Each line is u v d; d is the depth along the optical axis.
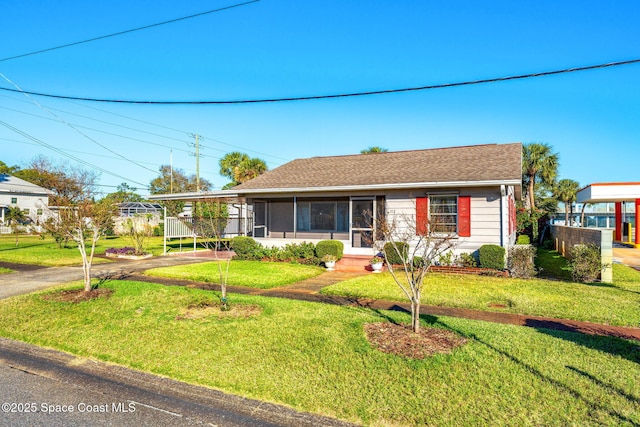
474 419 3.80
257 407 4.20
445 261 12.89
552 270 13.68
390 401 4.17
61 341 6.28
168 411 4.14
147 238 28.67
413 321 6.15
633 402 4.05
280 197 16.64
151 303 8.20
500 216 12.70
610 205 39.81
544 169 31.48
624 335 6.24
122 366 5.34
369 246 14.98
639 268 13.97
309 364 5.09
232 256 16.98
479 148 16.45
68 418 3.99
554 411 3.91
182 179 64.00
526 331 6.27
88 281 9.19
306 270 12.90
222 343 5.89
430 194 13.65
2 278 11.97
